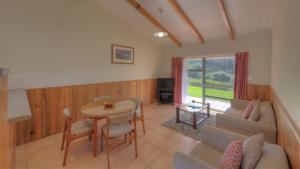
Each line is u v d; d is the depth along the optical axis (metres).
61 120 3.19
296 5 1.28
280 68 2.11
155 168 2.07
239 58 4.02
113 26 4.10
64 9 3.14
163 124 3.56
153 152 2.44
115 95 4.25
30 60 2.76
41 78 2.91
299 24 1.18
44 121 2.95
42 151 2.45
